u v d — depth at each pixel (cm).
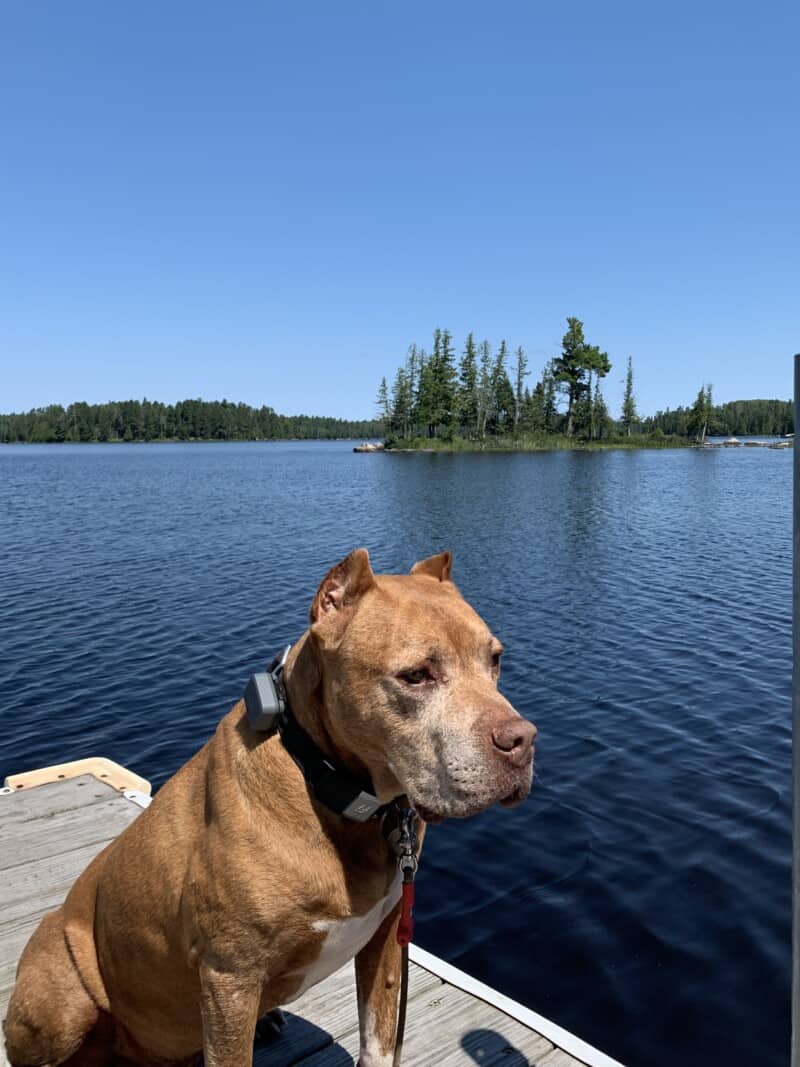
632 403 5203
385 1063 104
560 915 229
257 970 90
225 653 515
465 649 92
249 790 90
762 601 670
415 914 233
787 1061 175
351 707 90
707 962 208
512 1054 121
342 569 94
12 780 206
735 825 279
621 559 902
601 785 314
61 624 591
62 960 107
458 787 85
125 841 104
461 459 3653
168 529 1182
